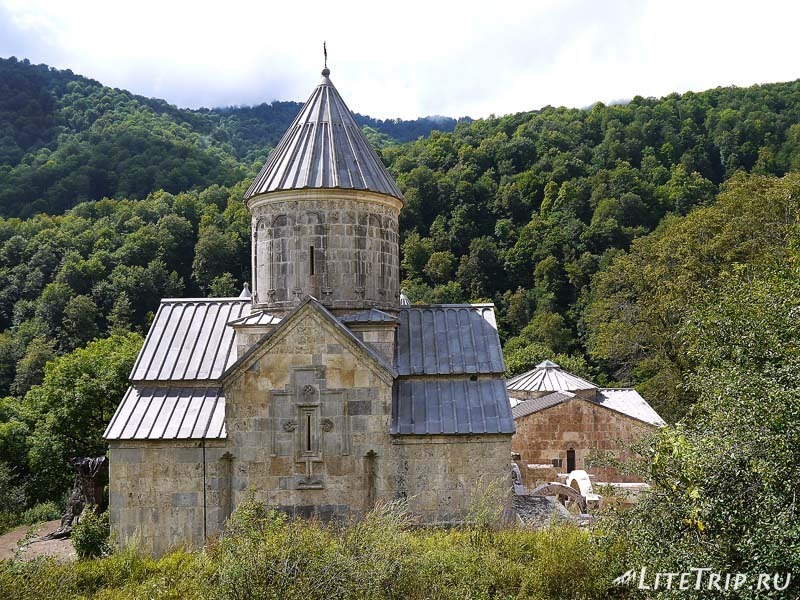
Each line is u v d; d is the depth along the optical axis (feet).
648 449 42.86
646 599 40.81
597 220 265.95
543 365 152.46
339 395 65.36
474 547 53.83
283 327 65.31
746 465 35.06
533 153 323.16
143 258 267.80
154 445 66.13
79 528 64.95
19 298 256.52
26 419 152.35
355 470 65.10
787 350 42.39
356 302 71.97
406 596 45.42
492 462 65.67
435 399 68.28
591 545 48.98
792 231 80.28
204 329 75.15
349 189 71.67
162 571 55.98
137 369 70.69
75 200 335.67
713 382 46.21
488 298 273.13
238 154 520.42
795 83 365.40
